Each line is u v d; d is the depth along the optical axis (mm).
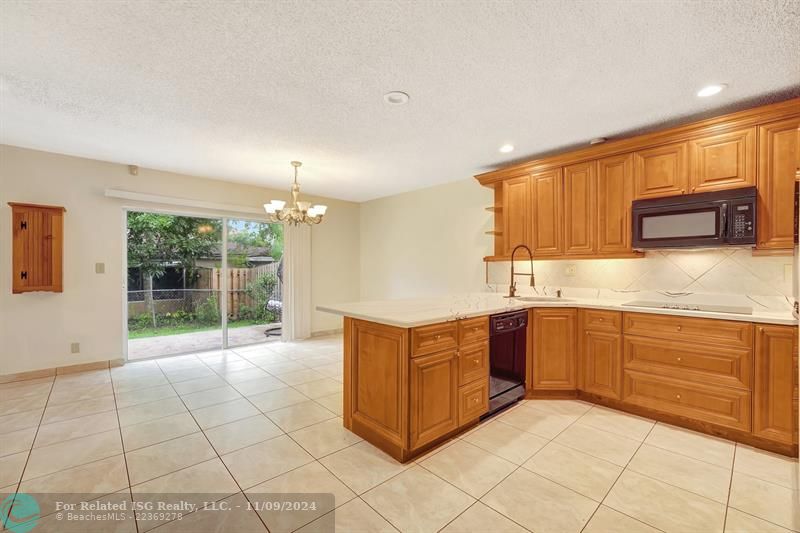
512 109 2609
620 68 2068
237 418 2719
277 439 2389
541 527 1582
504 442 2334
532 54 1928
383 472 2006
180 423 2627
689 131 2648
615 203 3055
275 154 3646
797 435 2104
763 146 2393
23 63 2014
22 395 3156
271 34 1761
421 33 1751
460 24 1684
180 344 5141
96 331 3938
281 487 1872
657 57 1951
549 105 2545
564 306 3016
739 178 2475
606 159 3102
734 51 1890
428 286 5113
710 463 2078
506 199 3758
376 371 2281
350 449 2260
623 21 1656
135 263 4344
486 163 3949
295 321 5457
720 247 2523
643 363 2670
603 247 3121
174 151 3576
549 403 2996
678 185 2730
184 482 1910
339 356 4562
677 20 1647
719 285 2787
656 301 3088
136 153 3650
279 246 5645
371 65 2041
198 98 2439
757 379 2227
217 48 1879
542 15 1620
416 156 3705
